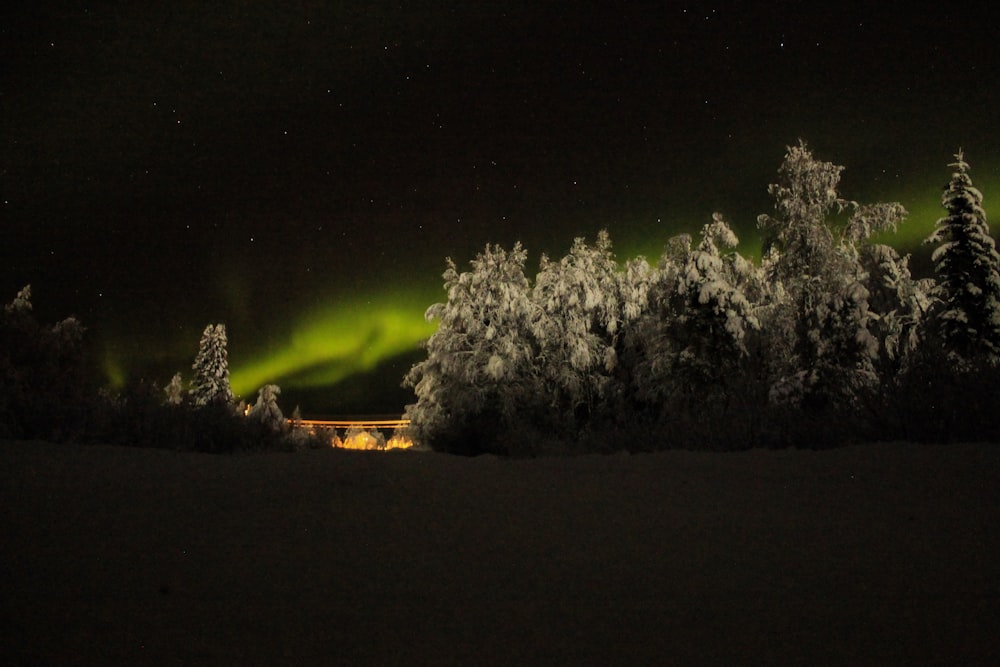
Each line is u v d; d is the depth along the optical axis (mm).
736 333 25250
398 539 4367
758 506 5500
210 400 13883
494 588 3285
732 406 14023
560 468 8242
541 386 30438
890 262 27609
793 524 4758
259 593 3189
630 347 31562
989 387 9484
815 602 3018
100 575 3443
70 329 20516
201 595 3145
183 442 11891
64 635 2611
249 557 3871
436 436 29750
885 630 2658
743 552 3963
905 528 4555
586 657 2422
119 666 2320
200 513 5168
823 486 6379
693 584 3322
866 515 5023
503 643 2564
